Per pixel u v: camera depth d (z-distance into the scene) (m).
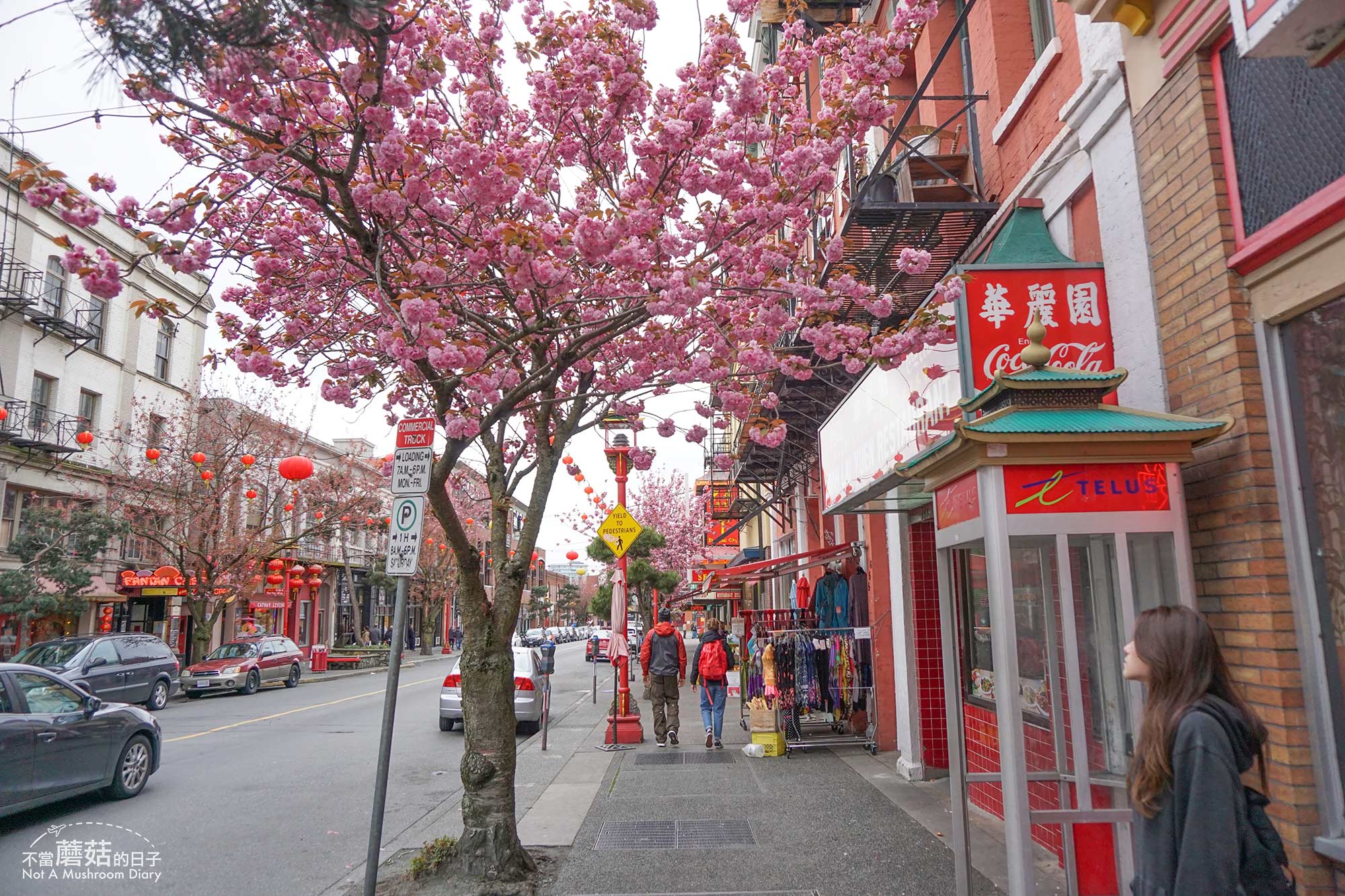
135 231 4.70
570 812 7.47
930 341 5.78
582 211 6.22
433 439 5.57
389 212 4.83
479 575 6.04
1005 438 3.79
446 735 13.71
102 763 8.42
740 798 7.80
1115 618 4.75
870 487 6.61
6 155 22.09
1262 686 3.78
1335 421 3.66
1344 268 3.46
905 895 5.09
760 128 5.62
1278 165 3.87
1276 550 3.79
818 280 6.74
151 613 28.56
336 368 6.47
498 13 6.03
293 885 5.92
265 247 6.07
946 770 8.40
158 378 28.14
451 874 5.66
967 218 7.70
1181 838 2.26
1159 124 4.67
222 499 24.77
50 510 20.14
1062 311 5.28
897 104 10.73
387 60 4.78
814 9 11.02
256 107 4.75
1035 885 3.91
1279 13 2.74
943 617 4.75
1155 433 3.81
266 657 24.05
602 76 5.42
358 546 47.97
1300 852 3.52
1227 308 4.08
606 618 29.94
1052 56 6.41
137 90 4.12
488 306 6.81
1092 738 5.02
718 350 6.43
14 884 6.01
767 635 11.02
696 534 36.81
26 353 22.92
